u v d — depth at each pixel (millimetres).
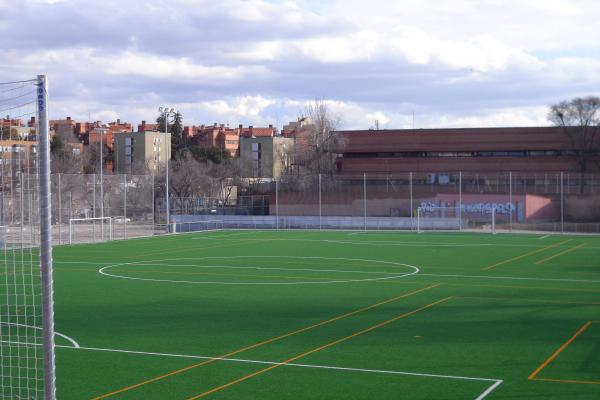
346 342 16391
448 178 78375
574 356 14750
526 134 88250
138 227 53312
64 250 42312
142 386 12664
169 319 19734
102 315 20438
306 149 97062
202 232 59312
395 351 15375
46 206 8492
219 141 162625
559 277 29344
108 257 38344
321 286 26750
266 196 77188
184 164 90500
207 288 26297
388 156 92312
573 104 86562
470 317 19781
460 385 12570
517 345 15898
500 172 88375
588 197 71688
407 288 26109
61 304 22531
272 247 44656
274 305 22219
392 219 64250
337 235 55656
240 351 15508
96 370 13836
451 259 36969
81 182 48344
